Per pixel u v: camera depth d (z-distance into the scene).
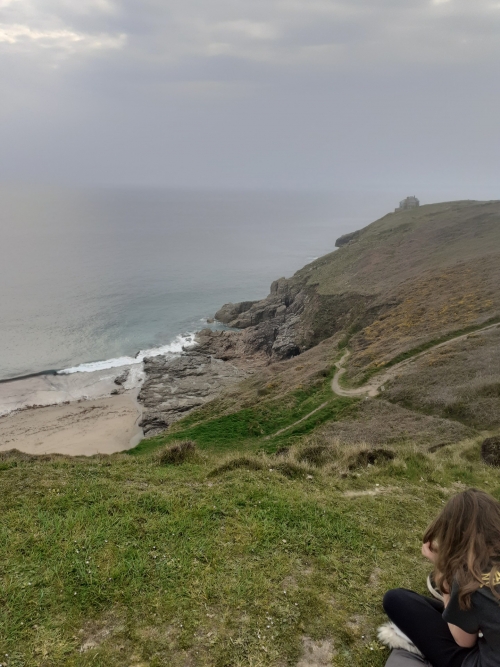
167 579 4.81
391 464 10.41
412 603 3.66
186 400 43.31
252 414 32.03
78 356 56.91
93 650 3.90
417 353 35.00
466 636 2.96
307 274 79.19
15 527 5.65
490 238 62.06
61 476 7.59
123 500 6.53
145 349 60.00
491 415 21.38
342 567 5.26
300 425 28.33
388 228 89.00
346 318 53.78
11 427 38.28
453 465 11.43
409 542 6.11
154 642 4.02
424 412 24.55
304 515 6.40
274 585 4.82
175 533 5.68
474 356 29.48
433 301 45.69
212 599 4.55
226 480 7.99
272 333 59.25
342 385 34.12
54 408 42.34
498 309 37.84
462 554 2.96
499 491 9.92
